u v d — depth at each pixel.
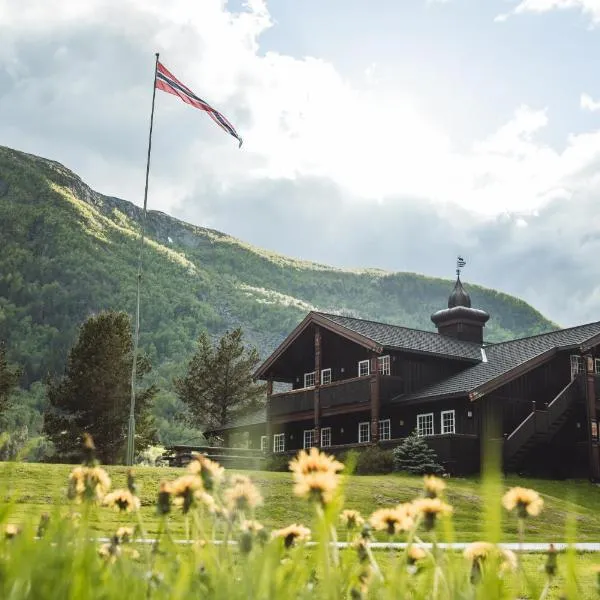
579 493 28.66
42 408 126.69
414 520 1.83
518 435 30.48
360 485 21.59
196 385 52.66
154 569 1.67
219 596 1.38
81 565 1.26
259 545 1.64
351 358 37.81
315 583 1.59
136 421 45.41
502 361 34.22
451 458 29.84
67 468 18.81
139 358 46.97
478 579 1.48
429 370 35.50
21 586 1.17
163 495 1.91
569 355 34.09
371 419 33.72
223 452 35.06
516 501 1.79
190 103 34.78
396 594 1.55
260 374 39.94
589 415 31.70
